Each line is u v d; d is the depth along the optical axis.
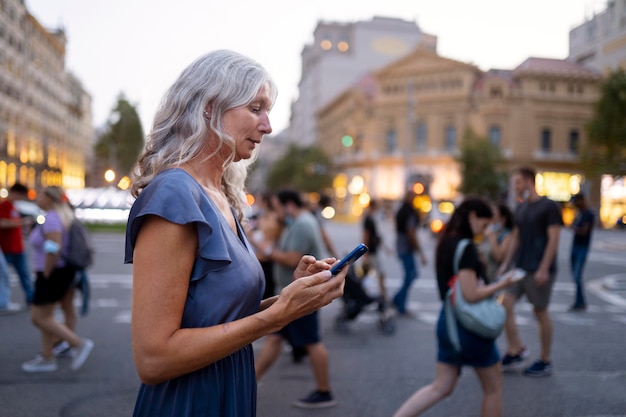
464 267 3.57
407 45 88.25
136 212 1.48
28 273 8.82
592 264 17.95
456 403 4.93
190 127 1.59
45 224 5.38
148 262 1.42
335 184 70.44
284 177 75.81
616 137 31.41
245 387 1.64
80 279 5.86
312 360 4.78
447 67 56.38
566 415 4.61
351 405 4.86
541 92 46.19
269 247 5.11
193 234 1.46
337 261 1.68
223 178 1.96
